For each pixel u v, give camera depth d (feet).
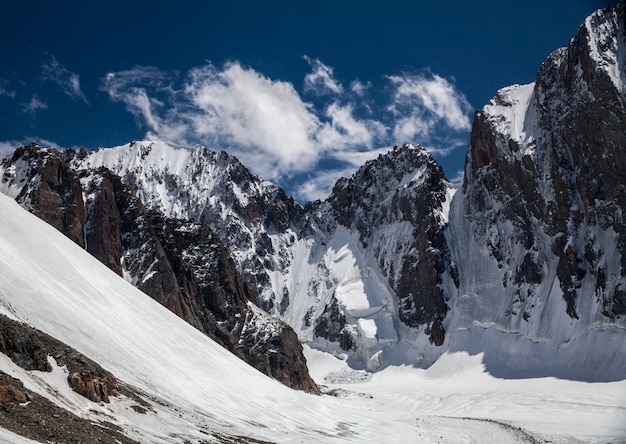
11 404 178.09
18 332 209.77
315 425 341.21
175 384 298.97
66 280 316.60
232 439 246.27
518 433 384.06
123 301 349.00
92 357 266.57
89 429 188.34
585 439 371.35
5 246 300.61
